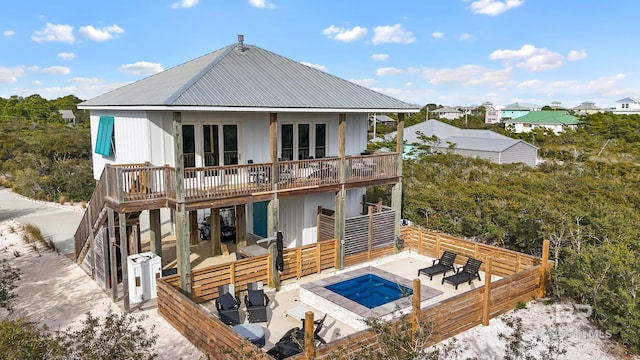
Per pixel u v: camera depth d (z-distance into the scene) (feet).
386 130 223.51
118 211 37.50
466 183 79.41
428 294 41.09
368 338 27.35
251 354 24.30
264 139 50.98
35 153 122.52
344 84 57.06
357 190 60.39
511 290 38.99
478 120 296.71
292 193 45.55
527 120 282.97
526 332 35.14
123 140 47.88
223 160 48.19
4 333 21.72
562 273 40.19
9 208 85.71
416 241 56.90
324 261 49.49
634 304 31.71
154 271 41.06
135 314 37.78
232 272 42.16
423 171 100.58
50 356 21.74
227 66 50.55
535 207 54.13
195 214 56.54
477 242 54.19
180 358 30.68
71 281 45.70
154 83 50.78
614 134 203.62
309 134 54.70
